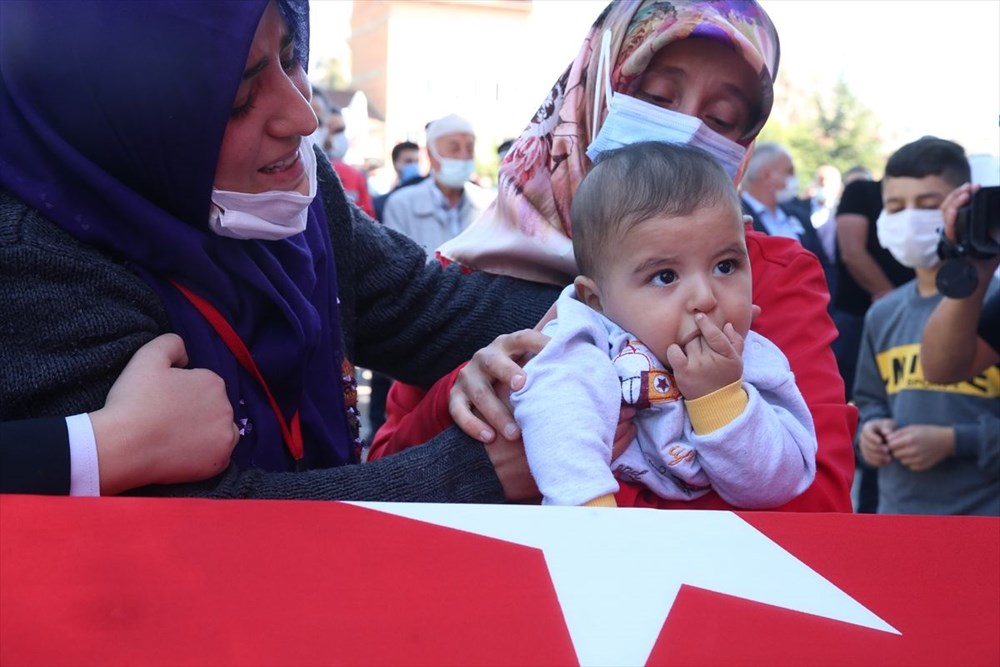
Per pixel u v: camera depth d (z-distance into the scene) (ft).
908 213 10.92
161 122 4.59
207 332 4.89
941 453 10.12
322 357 5.64
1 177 4.57
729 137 6.19
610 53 6.10
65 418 4.10
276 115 4.80
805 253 6.14
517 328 6.49
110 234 4.68
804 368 5.67
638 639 3.21
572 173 6.42
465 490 5.18
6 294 4.26
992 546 3.77
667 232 5.02
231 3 4.53
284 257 5.42
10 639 2.99
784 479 4.98
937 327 9.71
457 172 21.90
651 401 5.08
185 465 4.30
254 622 3.10
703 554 3.64
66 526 3.29
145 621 3.06
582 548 3.56
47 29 4.60
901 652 3.26
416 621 3.17
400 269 6.48
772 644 3.22
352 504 3.62
